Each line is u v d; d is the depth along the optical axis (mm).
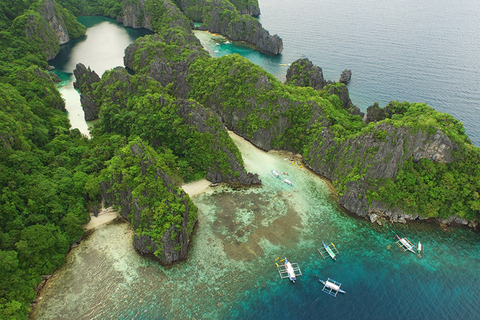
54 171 93312
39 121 116375
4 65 151000
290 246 85062
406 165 95125
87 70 157375
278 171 111625
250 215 93375
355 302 72750
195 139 106250
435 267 81812
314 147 112312
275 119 119500
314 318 69188
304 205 98125
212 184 103875
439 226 93562
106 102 132375
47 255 75000
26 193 81188
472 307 72688
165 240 77250
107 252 80938
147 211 80625
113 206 90688
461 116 143125
